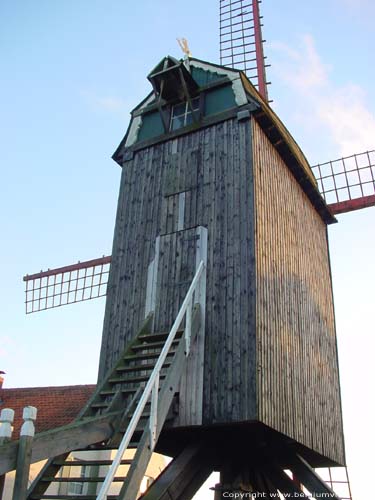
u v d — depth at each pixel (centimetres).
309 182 1373
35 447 685
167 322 1041
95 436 784
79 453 1494
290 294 1144
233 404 900
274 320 1026
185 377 965
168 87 1249
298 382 1086
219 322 979
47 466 789
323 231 1536
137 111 1342
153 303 1080
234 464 1036
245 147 1119
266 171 1153
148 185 1228
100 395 913
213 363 950
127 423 827
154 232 1159
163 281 1089
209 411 916
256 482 1068
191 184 1154
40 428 1423
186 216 1126
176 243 1110
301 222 1334
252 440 1005
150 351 1028
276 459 1117
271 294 1037
